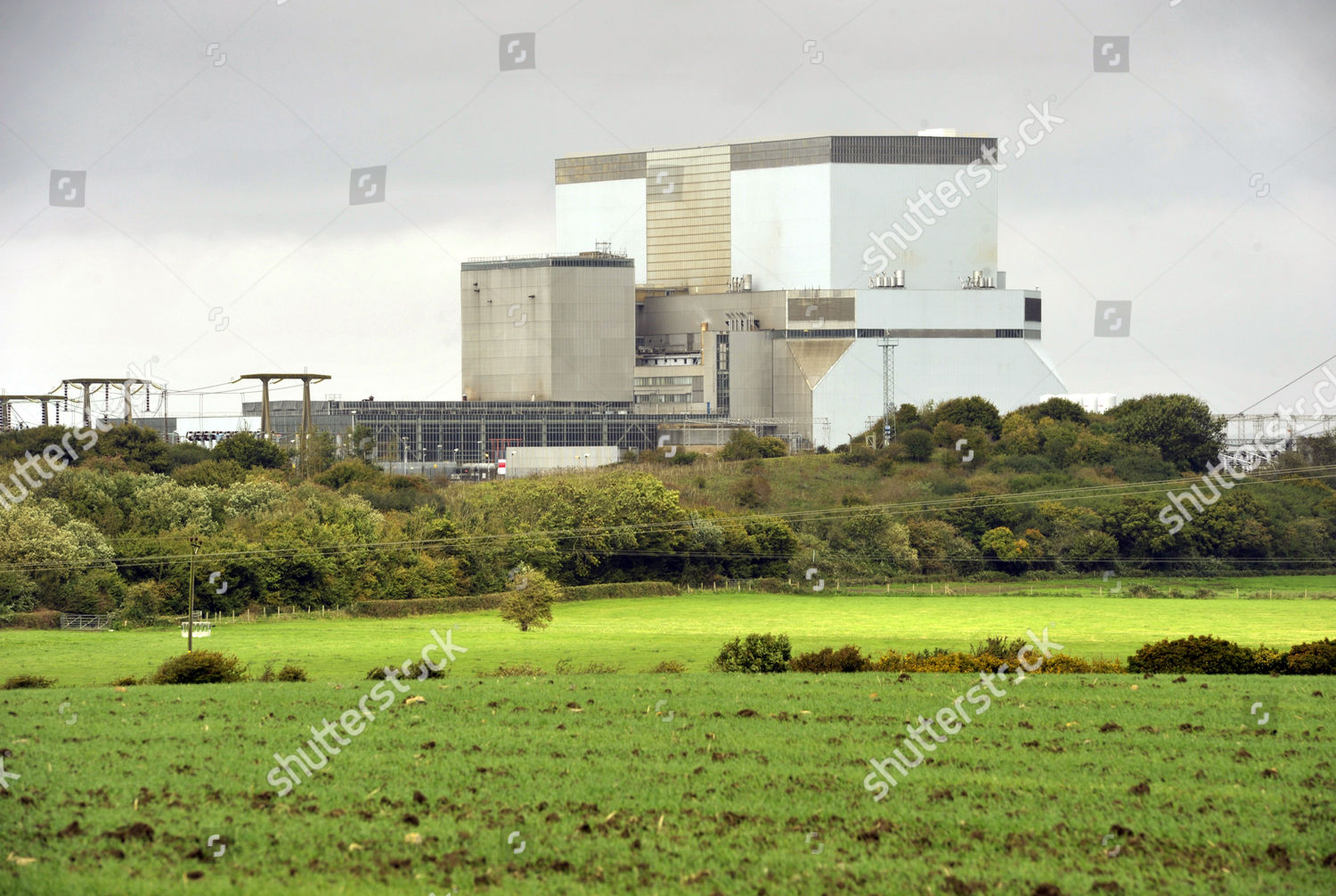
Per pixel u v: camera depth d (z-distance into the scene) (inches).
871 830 2097.7
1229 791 2316.7
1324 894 1808.6
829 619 7706.7
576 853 1984.5
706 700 3331.7
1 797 2294.5
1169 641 4128.9
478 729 2925.7
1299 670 3956.7
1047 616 7746.1
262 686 3838.6
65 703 3358.8
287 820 2156.7
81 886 1830.7
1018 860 1952.5
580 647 6107.3
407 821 2150.6
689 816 2182.6
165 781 2421.3
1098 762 2544.3
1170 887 1834.4
